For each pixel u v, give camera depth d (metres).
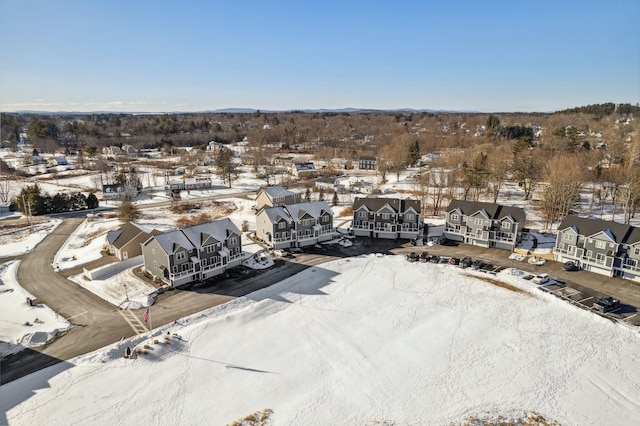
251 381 37.81
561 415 34.19
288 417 33.75
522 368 39.72
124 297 51.81
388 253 68.88
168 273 54.44
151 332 44.03
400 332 45.53
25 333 43.59
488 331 45.56
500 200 100.88
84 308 49.31
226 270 60.56
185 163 168.62
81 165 159.25
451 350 42.38
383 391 36.81
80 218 92.75
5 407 33.47
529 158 105.75
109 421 32.66
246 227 79.31
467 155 130.38
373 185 123.00
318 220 73.50
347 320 47.88
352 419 33.62
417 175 133.50
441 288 55.66
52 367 38.34
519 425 33.09
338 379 38.31
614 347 42.47
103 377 37.28
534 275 58.53
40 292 53.69
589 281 56.41
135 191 114.25
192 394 35.97
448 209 75.31
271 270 60.91
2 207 98.56
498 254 67.56
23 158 181.00
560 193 82.56
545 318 47.81
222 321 46.19
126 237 64.69
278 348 42.59
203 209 100.31
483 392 36.75
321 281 57.59
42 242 75.00
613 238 57.12
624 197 83.69
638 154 98.19
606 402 35.56
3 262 64.56
